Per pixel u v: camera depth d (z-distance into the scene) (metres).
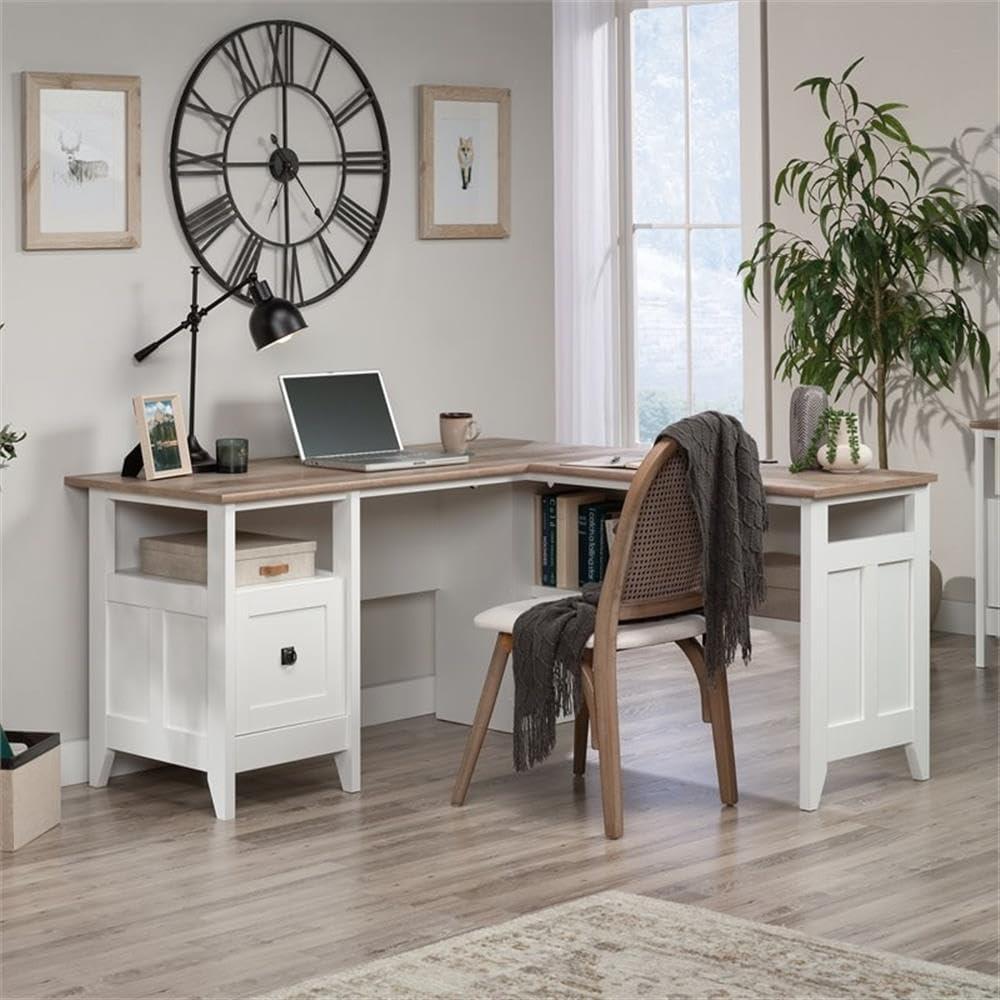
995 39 6.15
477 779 4.49
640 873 3.69
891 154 6.45
